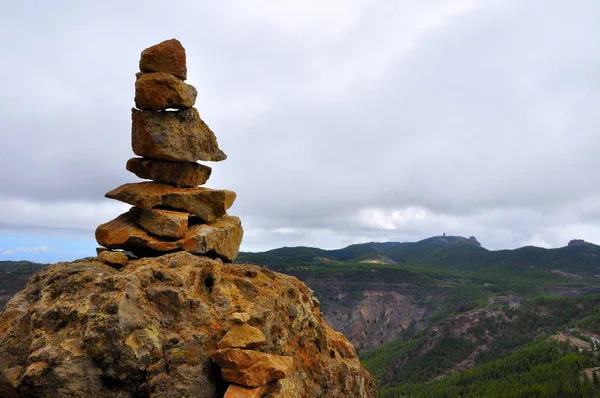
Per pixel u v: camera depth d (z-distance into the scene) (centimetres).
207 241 2195
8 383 1538
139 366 1580
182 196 2258
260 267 2317
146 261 1983
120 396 1577
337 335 2772
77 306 1648
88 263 1984
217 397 1681
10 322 1744
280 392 1703
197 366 1673
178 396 1602
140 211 2253
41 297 1761
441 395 14462
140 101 2212
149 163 2334
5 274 11344
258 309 1956
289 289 2264
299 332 2222
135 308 1672
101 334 1568
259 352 1692
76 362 1532
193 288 1892
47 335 1602
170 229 2133
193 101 2344
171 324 1744
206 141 2422
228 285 2036
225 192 2356
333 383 2289
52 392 1494
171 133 2250
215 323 1802
